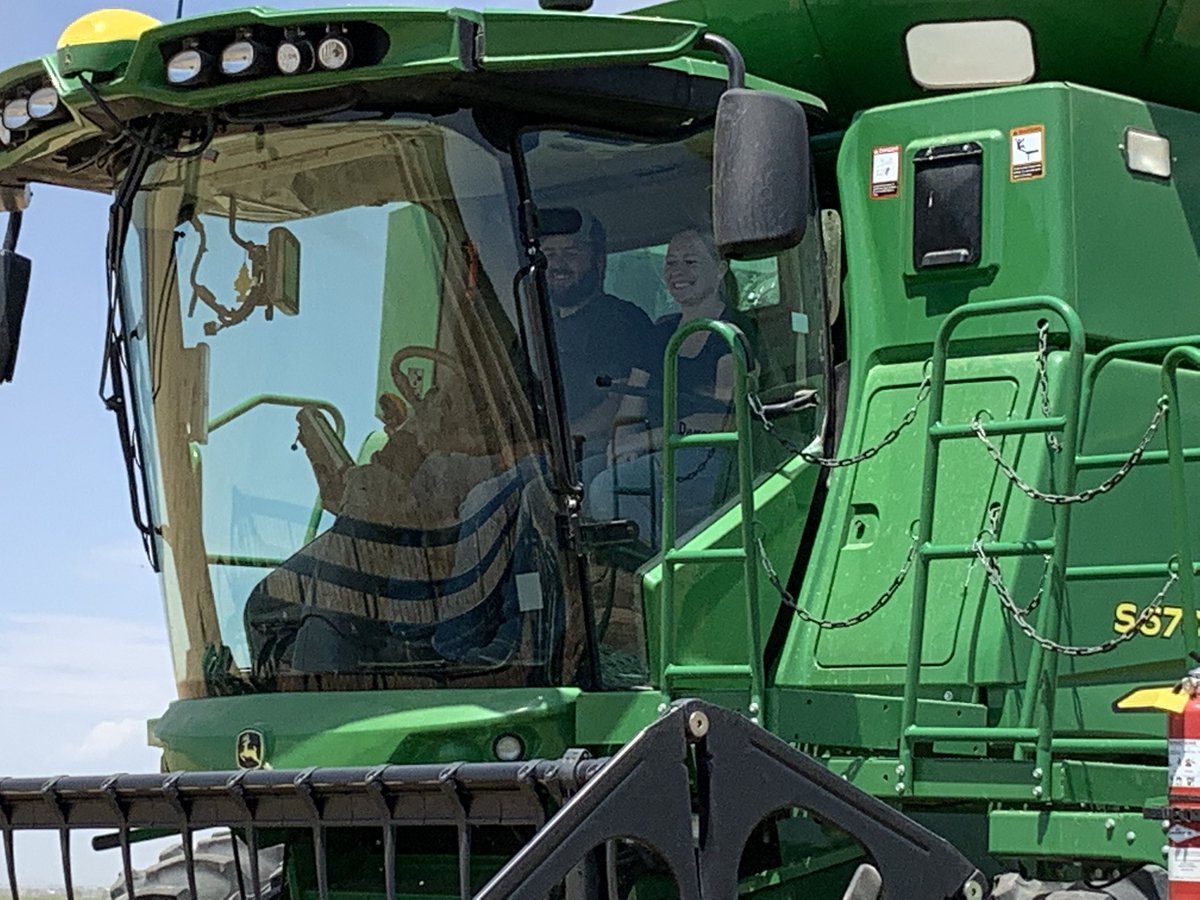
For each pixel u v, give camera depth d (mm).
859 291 6348
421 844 6160
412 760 5734
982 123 6254
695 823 4746
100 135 6316
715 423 6094
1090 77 6750
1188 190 6512
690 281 6117
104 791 5551
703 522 5984
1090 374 5703
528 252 5832
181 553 6449
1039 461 5891
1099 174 6230
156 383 6438
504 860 5941
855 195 6406
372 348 6008
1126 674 6074
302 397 6121
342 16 5613
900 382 6219
